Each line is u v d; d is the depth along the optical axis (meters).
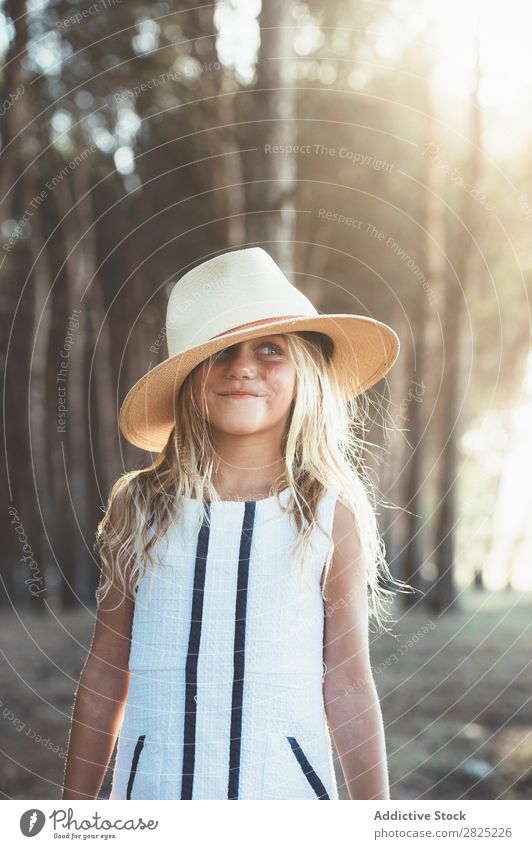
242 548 1.72
